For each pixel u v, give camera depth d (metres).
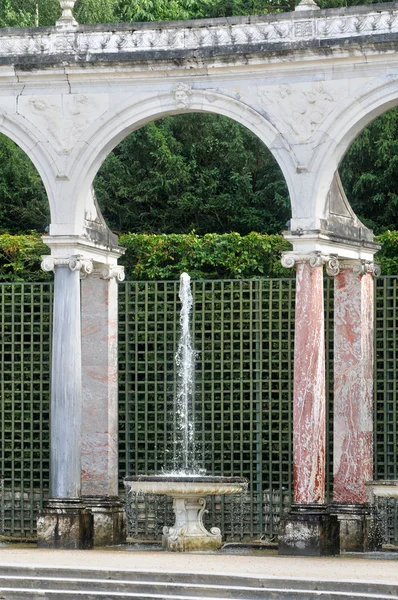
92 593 24.66
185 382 34.94
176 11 50.12
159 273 37.84
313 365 30.72
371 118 30.80
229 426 35.00
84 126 32.12
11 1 49.69
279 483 34.16
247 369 34.84
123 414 35.59
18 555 28.92
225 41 31.19
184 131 48.56
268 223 48.06
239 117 31.25
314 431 30.59
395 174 45.44
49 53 32.16
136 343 35.38
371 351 33.31
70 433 31.72
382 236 37.22
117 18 50.00
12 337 35.91
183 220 48.38
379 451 34.03
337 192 32.50
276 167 47.97
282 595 24.12
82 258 32.28
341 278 33.12
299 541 30.05
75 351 31.97
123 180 48.09
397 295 33.94
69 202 32.19
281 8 49.06
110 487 33.59
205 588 24.56
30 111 32.38
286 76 30.97
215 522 34.47
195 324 35.28
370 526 32.31
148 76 31.75
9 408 36.00
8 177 48.38
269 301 34.53
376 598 23.47
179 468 34.94
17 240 38.81
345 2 46.59
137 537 35.03
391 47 29.97
